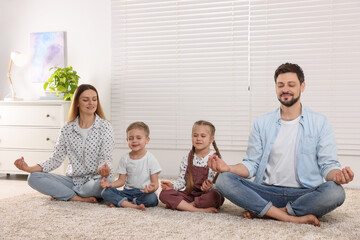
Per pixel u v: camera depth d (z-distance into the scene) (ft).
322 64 11.02
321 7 10.98
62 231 5.83
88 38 13.09
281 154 6.80
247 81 11.65
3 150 12.09
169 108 12.35
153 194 7.61
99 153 8.33
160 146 12.41
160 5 12.37
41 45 13.46
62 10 13.32
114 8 12.84
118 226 6.08
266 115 7.09
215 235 5.60
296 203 6.30
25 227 6.06
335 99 10.94
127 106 12.77
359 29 10.71
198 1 11.99
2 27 13.88
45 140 11.78
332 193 6.02
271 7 11.35
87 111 8.24
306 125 6.74
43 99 12.50
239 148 11.78
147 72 12.57
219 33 11.82
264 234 5.63
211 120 11.98
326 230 5.88
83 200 8.10
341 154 10.93
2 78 13.93
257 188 6.68
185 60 12.17
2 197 9.12
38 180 7.95
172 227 6.01
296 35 11.19
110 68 12.92
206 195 7.20
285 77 6.58
